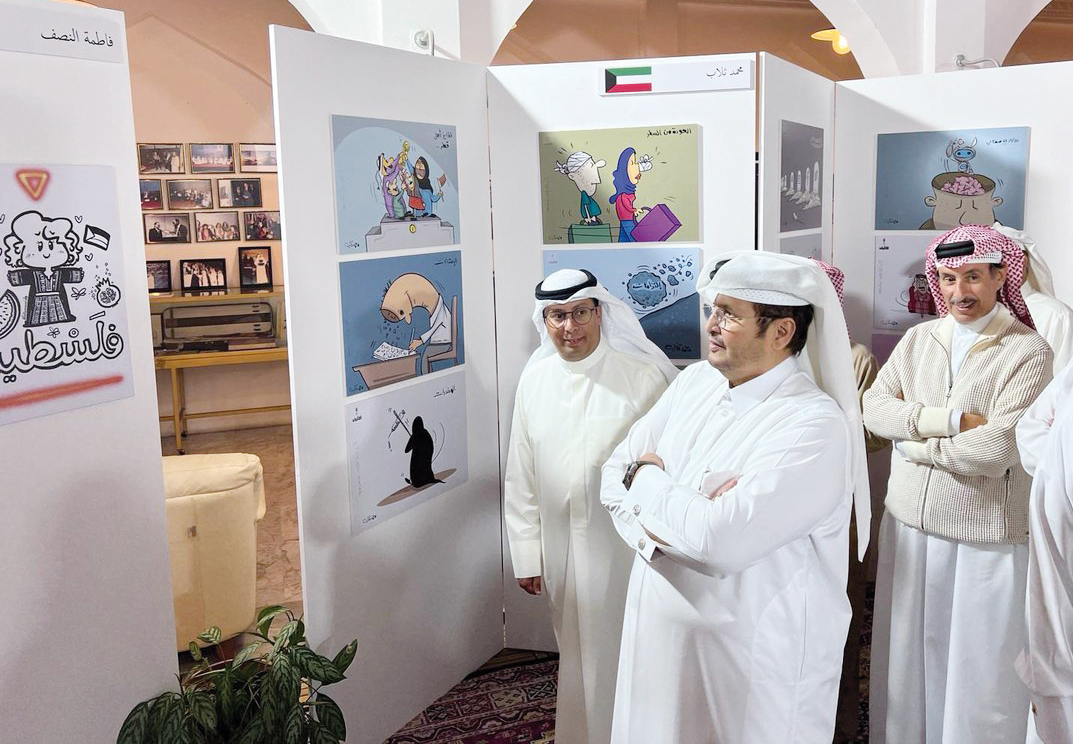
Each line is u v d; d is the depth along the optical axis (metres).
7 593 2.13
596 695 2.78
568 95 3.21
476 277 3.32
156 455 2.44
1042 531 1.96
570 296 2.65
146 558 2.43
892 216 3.71
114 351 2.31
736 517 1.82
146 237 7.13
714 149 3.14
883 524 2.73
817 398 1.97
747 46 7.55
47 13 2.11
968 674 2.47
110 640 2.36
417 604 3.21
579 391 2.78
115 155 2.28
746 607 1.94
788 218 3.36
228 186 7.21
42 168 2.12
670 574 2.04
